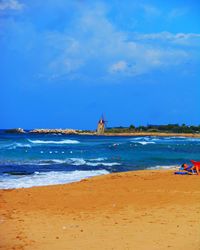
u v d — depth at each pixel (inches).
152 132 6560.0
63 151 1772.9
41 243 341.4
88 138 4318.4
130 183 689.0
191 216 430.9
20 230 384.2
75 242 343.9
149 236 358.3
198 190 601.3
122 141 3253.0
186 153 1696.6
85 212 465.1
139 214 447.2
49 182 761.0
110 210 473.1
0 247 329.4
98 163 1192.8
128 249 323.3
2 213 461.1
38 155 1489.9
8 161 1217.4
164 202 511.8
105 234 367.9
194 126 6697.8
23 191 613.9
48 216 446.0
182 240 344.2
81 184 685.9
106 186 657.0
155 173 870.4
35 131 6333.7
